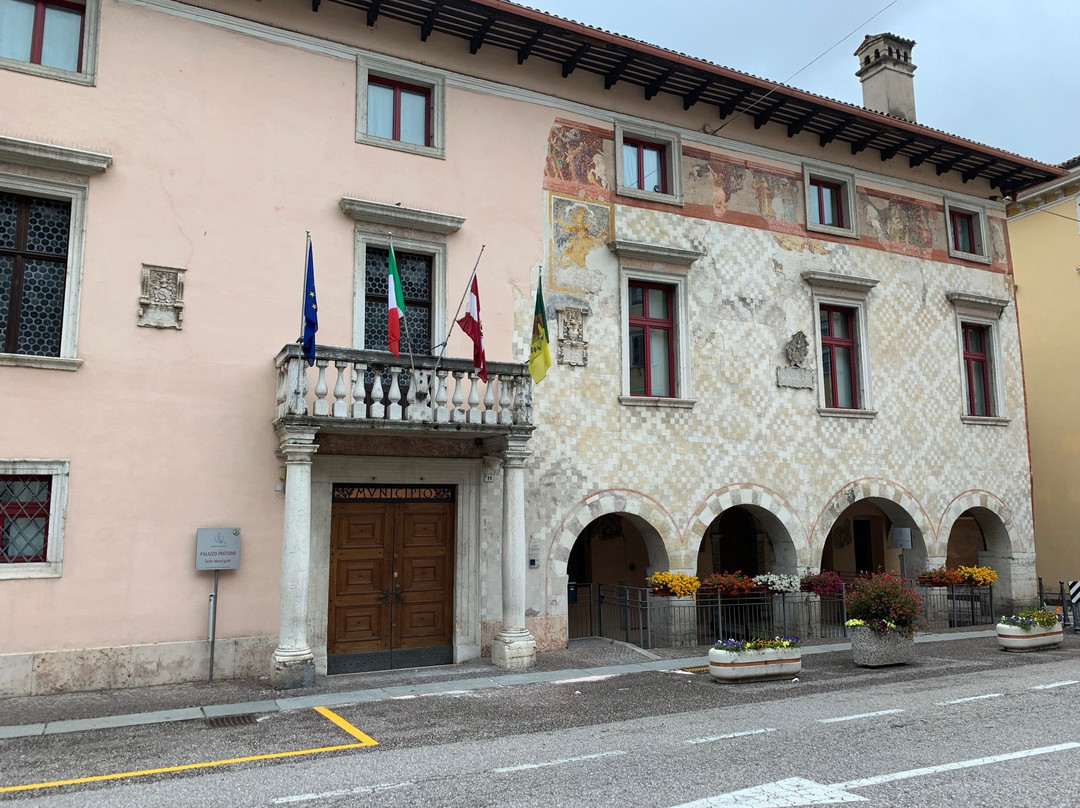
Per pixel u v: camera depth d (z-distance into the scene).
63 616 11.31
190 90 13.03
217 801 6.62
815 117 18.27
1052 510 25.03
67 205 12.23
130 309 12.20
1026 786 6.59
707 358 16.94
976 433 20.45
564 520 15.06
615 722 9.34
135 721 9.66
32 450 11.36
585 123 16.44
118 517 11.78
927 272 20.38
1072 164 24.42
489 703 10.55
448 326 14.54
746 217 17.92
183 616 12.04
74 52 12.55
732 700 10.55
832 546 23.81
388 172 14.41
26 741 8.79
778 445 17.48
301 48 13.99
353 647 13.24
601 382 15.78
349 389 13.30
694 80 16.81
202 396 12.53
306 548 11.81
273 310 13.22
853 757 7.57
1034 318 26.02
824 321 18.94
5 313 11.73
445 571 14.13
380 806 6.39
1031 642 14.80
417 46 14.98
